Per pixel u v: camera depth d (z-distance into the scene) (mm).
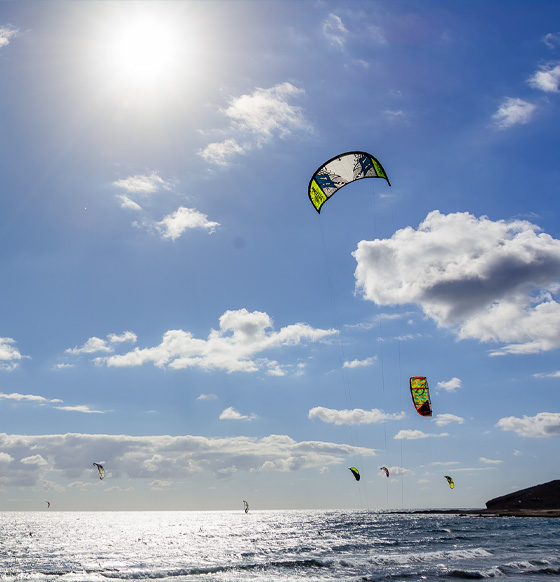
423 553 42406
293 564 37750
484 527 78125
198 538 79250
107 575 35875
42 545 68875
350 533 78000
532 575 28844
